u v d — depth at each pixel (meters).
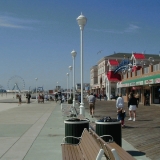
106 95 72.06
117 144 6.82
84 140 6.23
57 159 7.07
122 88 54.25
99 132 7.34
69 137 7.79
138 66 47.09
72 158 5.51
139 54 54.97
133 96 16.22
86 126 8.04
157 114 21.02
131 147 8.52
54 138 10.27
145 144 8.98
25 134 11.30
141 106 32.81
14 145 8.98
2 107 35.25
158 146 8.59
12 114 21.98
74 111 17.64
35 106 35.75
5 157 7.31
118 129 7.36
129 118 17.23
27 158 7.19
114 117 19.05
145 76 37.34
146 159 6.93
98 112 24.28
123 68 55.59
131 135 10.86
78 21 14.99
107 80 72.12
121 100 14.50
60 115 20.56
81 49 15.35
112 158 4.66
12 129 12.85
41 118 18.23
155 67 34.47
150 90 37.97
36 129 12.79
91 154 4.93
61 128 13.08
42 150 8.17
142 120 16.55
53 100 62.44
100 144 5.40
